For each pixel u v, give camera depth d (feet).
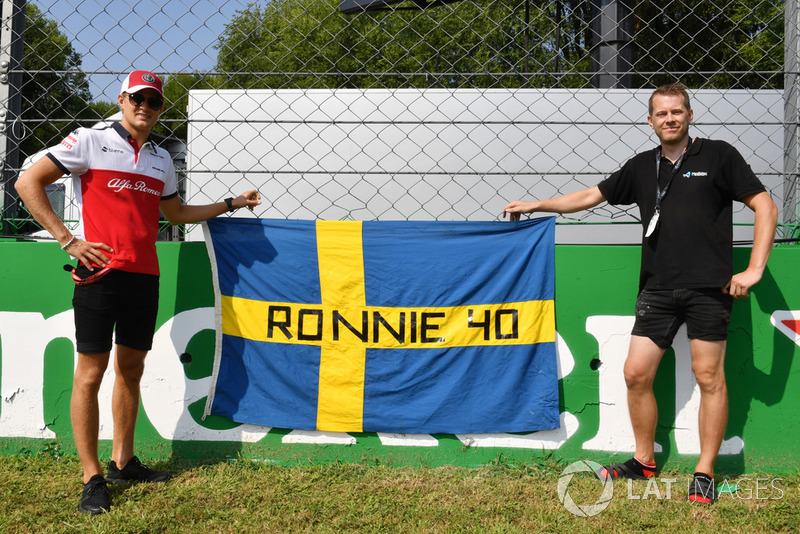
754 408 10.51
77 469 9.95
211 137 18.38
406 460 10.62
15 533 7.86
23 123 11.35
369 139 18.61
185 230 12.44
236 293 10.68
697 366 9.30
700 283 9.07
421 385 10.63
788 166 11.52
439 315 10.66
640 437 9.87
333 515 8.55
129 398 9.44
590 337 10.67
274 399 10.62
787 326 10.48
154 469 10.11
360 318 10.67
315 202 18.65
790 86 11.49
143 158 9.12
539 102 18.69
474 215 18.61
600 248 10.67
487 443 10.62
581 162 18.70
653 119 9.46
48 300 10.74
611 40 20.12
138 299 9.13
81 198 8.97
